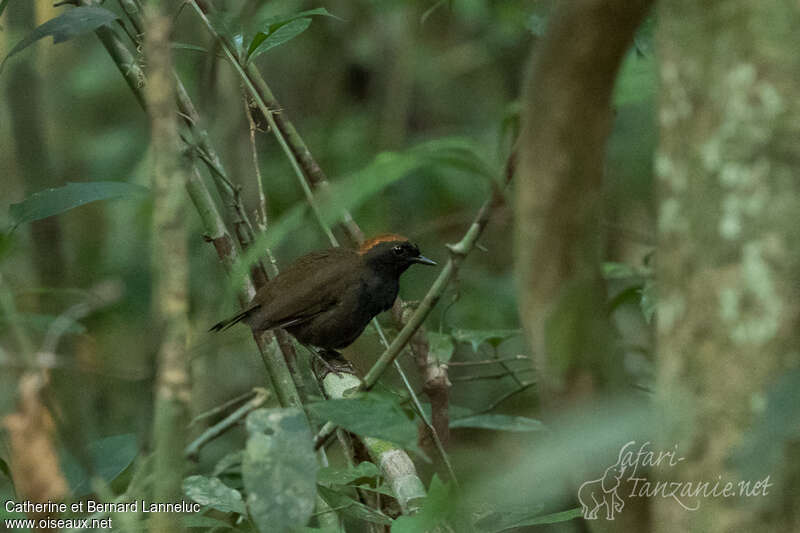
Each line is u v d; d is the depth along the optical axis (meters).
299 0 14.27
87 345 9.30
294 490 4.05
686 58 3.00
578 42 3.05
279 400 7.31
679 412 2.99
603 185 3.28
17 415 4.38
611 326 3.33
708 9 2.94
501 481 2.87
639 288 7.93
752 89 2.86
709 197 2.95
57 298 10.02
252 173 12.89
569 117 3.14
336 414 4.24
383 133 15.03
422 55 15.59
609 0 2.98
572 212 3.22
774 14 2.84
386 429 4.18
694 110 2.99
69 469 6.16
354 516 6.20
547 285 3.29
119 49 7.09
